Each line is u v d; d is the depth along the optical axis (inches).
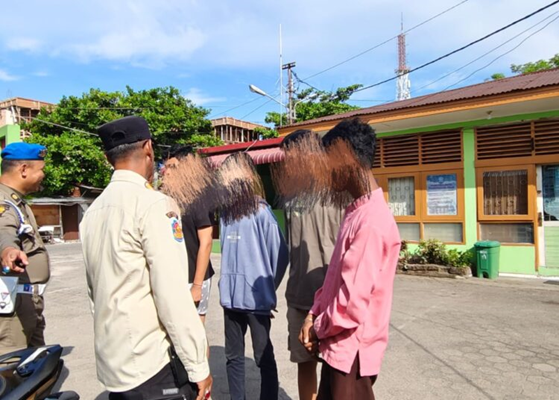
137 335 61.6
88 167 772.6
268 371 105.3
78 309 227.8
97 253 63.6
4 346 100.1
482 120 301.6
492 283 271.9
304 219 95.4
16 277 100.7
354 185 67.1
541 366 136.7
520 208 292.2
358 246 62.4
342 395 64.3
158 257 61.2
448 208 318.0
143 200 63.5
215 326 191.5
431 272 300.7
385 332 66.6
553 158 276.8
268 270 105.7
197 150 104.0
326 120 358.6
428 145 326.6
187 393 64.2
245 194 104.6
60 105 787.4
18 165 108.4
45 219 831.7
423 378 129.4
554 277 281.4
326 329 64.9
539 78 320.2
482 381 126.5
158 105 807.1
